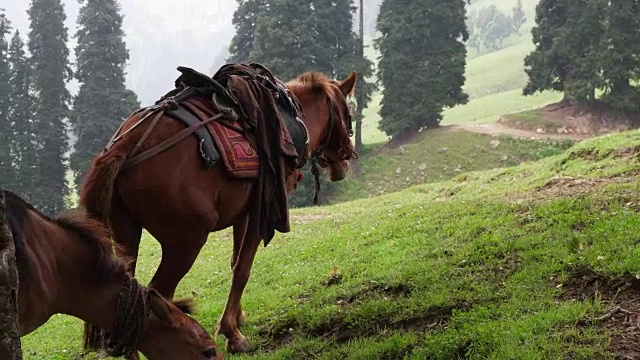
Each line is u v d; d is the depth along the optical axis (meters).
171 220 5.57
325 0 44.72
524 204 9.73
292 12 43.94
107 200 5.16
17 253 4.10
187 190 5.55
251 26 48.41
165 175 5.47
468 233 8.86
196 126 5.74
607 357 4.92
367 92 46.50
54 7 44.19
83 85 44.66
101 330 4.69
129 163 5.39
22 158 41.94
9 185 40.94
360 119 46.53
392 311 6.60
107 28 45.19
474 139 42.88
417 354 5.62
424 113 45.22
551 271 6.49
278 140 6.41
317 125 7.72
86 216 4.81
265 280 9.91
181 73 6.19
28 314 4.25
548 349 5.09
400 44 46.00
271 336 7.12
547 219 8.41
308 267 10.05
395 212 13.59
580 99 41.91
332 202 40.44
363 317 6.66
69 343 8.90
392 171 42.31
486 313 5.95
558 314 5.55
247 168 6.03
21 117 43.38
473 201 11.87
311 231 14.46
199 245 5.75
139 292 4.44
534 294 6.12
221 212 5.99
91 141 43.66
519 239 7.64
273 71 42.97
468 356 5.39
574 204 8.70
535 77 44.91
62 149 43.38
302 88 7.70
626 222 7.31
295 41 43.72
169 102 5.80
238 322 7.46
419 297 6.77
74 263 4.49
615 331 5.24
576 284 6.16
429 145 43.53
